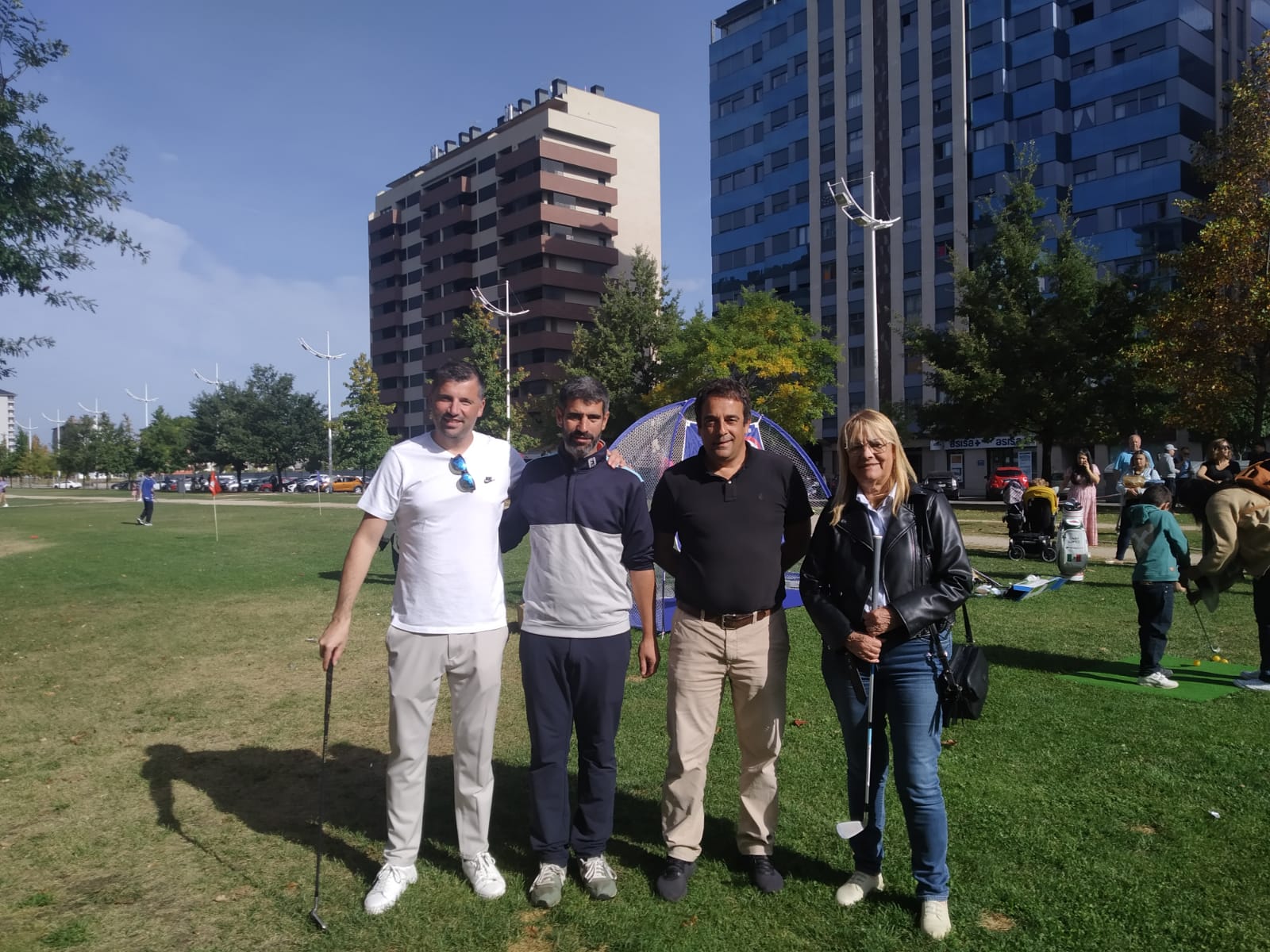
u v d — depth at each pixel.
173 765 4.96
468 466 3.46
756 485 3.47
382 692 6.54
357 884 3.54
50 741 5.39
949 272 46.53
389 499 3.41
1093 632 8.02
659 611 7.86
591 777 3.51
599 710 3.46
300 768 4.91
